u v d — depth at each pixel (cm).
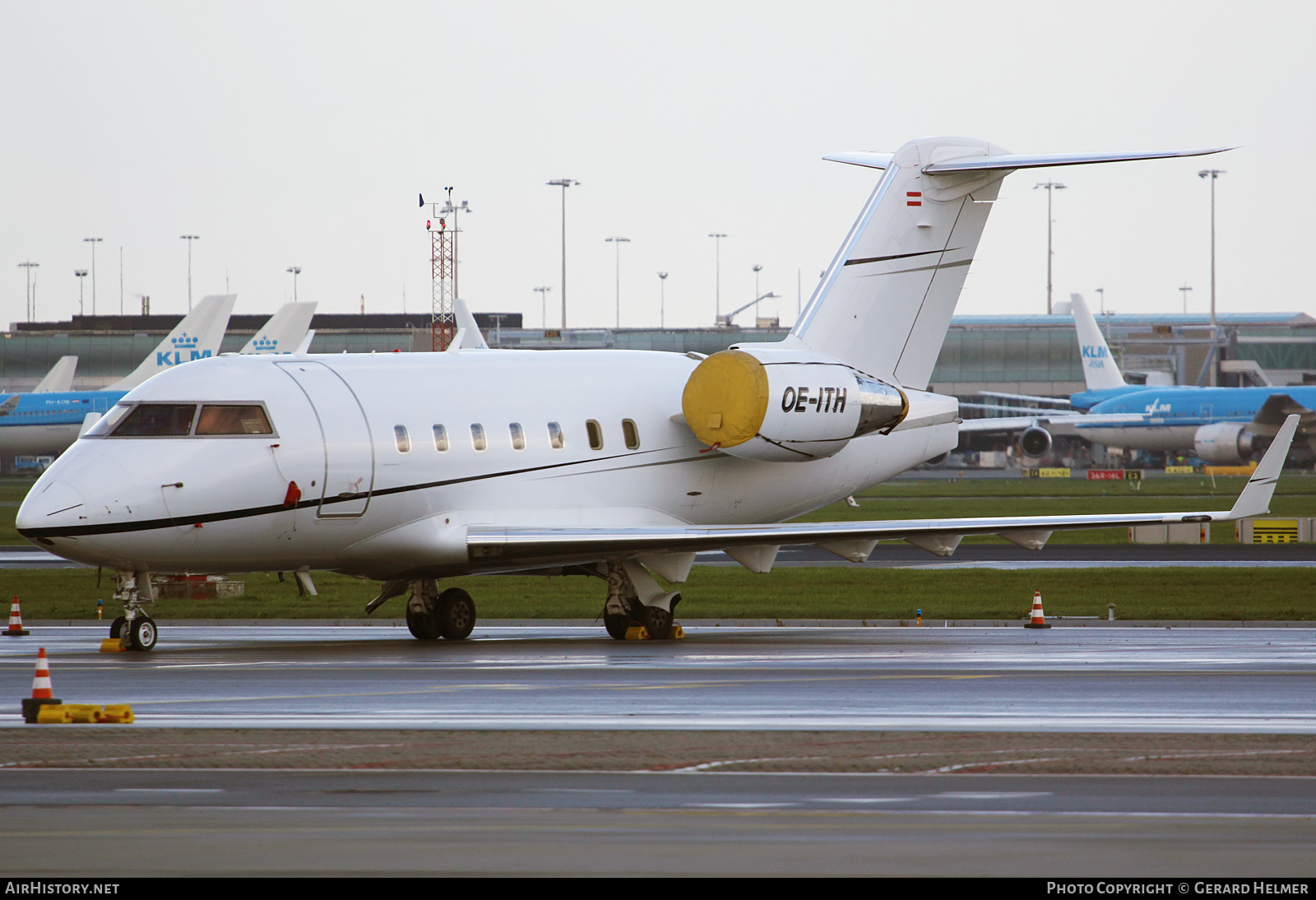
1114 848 3894
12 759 5322
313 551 9831
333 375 10106
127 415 9438
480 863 3716
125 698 7075
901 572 16562
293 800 4591
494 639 10738
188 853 3825
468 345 12825
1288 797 4634
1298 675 7988
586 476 10862
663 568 10825
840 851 3853
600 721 6269
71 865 3697
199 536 9312
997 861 3741
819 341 11875
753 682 7662
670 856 3791
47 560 19338
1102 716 6425
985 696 7075
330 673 8156
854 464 12181
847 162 12662
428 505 10119
